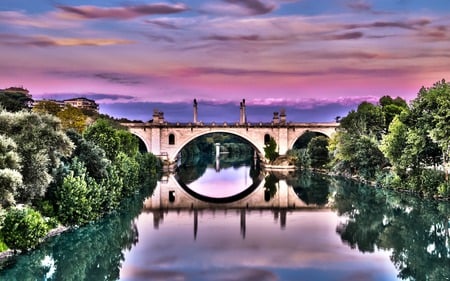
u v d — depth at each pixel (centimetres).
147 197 9300
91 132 8388
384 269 4466
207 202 8856
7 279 4372
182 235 5906
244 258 4853
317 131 16062
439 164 8588
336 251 5097
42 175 5038
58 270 4553
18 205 5041
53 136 5397
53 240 5275
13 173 4209
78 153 6575
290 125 16025
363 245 5334
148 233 6022
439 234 5809
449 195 7712
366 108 11919
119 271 4441
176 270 4450
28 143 4981
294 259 4809
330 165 13450
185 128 15750
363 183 10750
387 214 7094
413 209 7388
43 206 5522
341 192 9656
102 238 5738
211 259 4812
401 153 8644
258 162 19200
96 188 6266
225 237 5784
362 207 7794
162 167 15488
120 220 6894
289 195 9625
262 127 16025
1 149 4456
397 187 9112
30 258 4716
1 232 4612
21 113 5284
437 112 7481
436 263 4638
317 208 7931
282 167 15612
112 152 8312
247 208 8119
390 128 8969
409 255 4928
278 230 6184
